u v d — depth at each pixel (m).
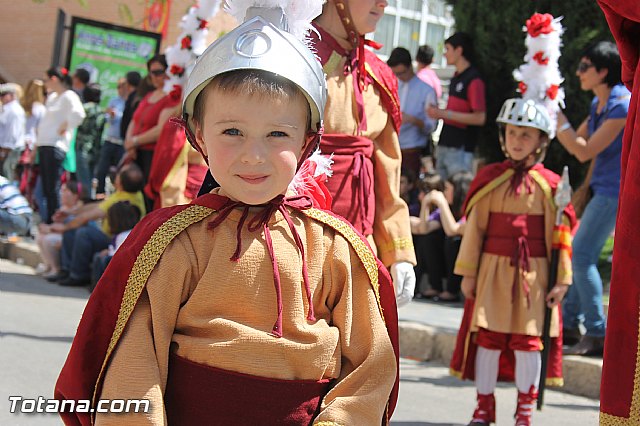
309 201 2.55
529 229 5.55
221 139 2.38
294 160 2.42
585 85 6.81
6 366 5.92
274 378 2.36
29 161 13.91
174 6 15.81
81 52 15.29
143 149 9.20
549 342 5.52
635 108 3.06
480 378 5.52
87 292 9.41
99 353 2.46
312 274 2.47
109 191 13.65
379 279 2.59
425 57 10.62
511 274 5.51
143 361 2.33
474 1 9.95
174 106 7.61
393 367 2.53
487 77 9.88
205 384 2.35
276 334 2.37
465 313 5.71
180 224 2.43
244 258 2.39
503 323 5.45
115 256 2.46
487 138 10.04
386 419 2.67
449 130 9.75
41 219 12.62
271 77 2.36
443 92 13.55
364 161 3.99
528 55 5.70
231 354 2.34
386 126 4.19
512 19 9.59
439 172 9.83
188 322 2.39
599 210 6.58
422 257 9.45
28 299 8.60
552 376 5.69
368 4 3.97
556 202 5.44
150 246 2.41
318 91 2.45
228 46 2.39
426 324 7.79
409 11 16.02
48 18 20.67
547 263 5.58
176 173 6.47
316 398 2.43
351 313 2.51
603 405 2.98
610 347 2.97
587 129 7.07
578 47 9.27
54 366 6.04
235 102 2.35
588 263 6.67
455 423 5.60
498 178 5.60
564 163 9.50
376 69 4.14
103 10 19.05
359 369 2.47
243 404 2.34
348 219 3.92
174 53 7.54
